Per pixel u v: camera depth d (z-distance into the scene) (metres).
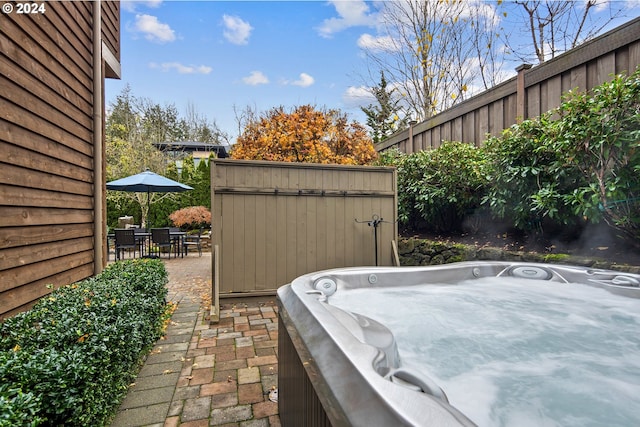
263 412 1.71
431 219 4.52
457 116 4.55
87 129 3.24
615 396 1.24
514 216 3.26
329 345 1.03
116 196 10.27
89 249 3.26
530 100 3.44
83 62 3.16
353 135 6.77
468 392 1.28
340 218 3.92
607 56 2.71
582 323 1.96
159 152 13.61
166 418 1.66
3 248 2.05
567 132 2.47
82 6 3.14
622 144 2.19
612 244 2.65
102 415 1.47
